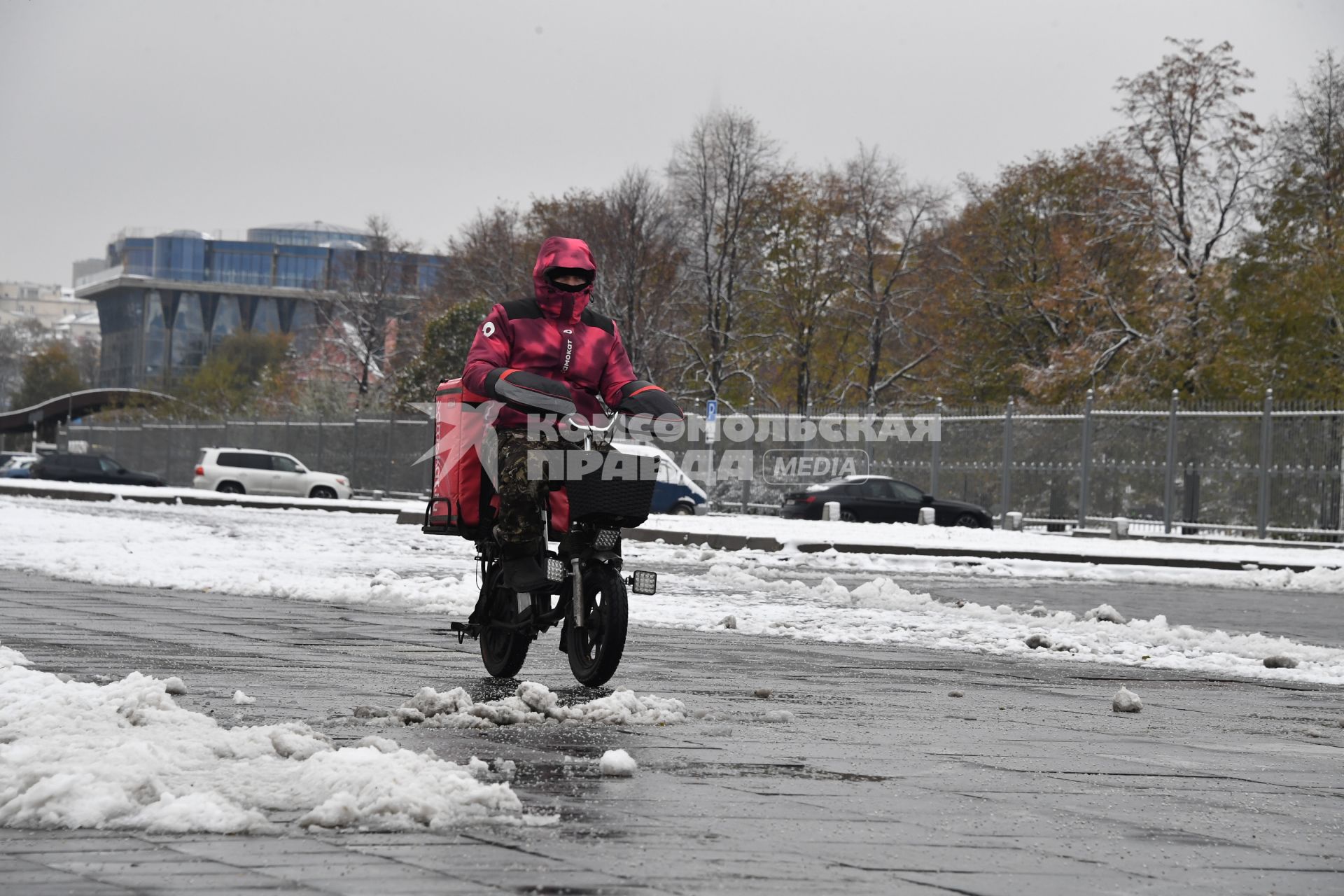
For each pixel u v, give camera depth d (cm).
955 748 805
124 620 1406
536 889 456
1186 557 3309
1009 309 7500
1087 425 4484
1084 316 6831
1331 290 5581
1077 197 7675
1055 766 751
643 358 7662
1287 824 617
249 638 1280
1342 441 3975
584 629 991
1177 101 6388
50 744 624
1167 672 1305
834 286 8362
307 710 850
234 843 510
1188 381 6225
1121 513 4419
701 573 2512
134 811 543
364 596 1753
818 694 1039
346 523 4234
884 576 2717
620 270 7700
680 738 798
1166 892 486
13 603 1540
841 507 4784
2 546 2489
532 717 830
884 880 488
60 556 2264
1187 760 793
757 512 5488
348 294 11488
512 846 516
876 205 8344
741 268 8088
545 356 988
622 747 757
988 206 7881
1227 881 506
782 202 8306
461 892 448
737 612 1741
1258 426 4156
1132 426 4419
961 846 548
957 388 7981
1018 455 4666
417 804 549
